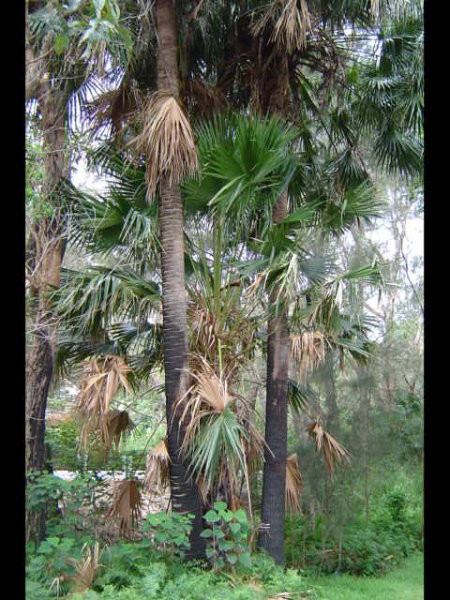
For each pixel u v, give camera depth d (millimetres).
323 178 7328
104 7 4035
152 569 4316
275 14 5820
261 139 4898
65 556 4262
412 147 7191
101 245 5840
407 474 8922
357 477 8164
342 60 6918
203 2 5898
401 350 10109
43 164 5254
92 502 5547
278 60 6398
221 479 5316
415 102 6508
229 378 5441
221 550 4770
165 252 5301
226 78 6590
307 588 5145
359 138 7984
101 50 4406
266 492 6160
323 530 7965
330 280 5777
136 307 5559
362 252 9867
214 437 4594
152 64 6188
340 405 8406
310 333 6238
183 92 5980
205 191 5426
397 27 6488
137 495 5574
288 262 5266
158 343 6039
